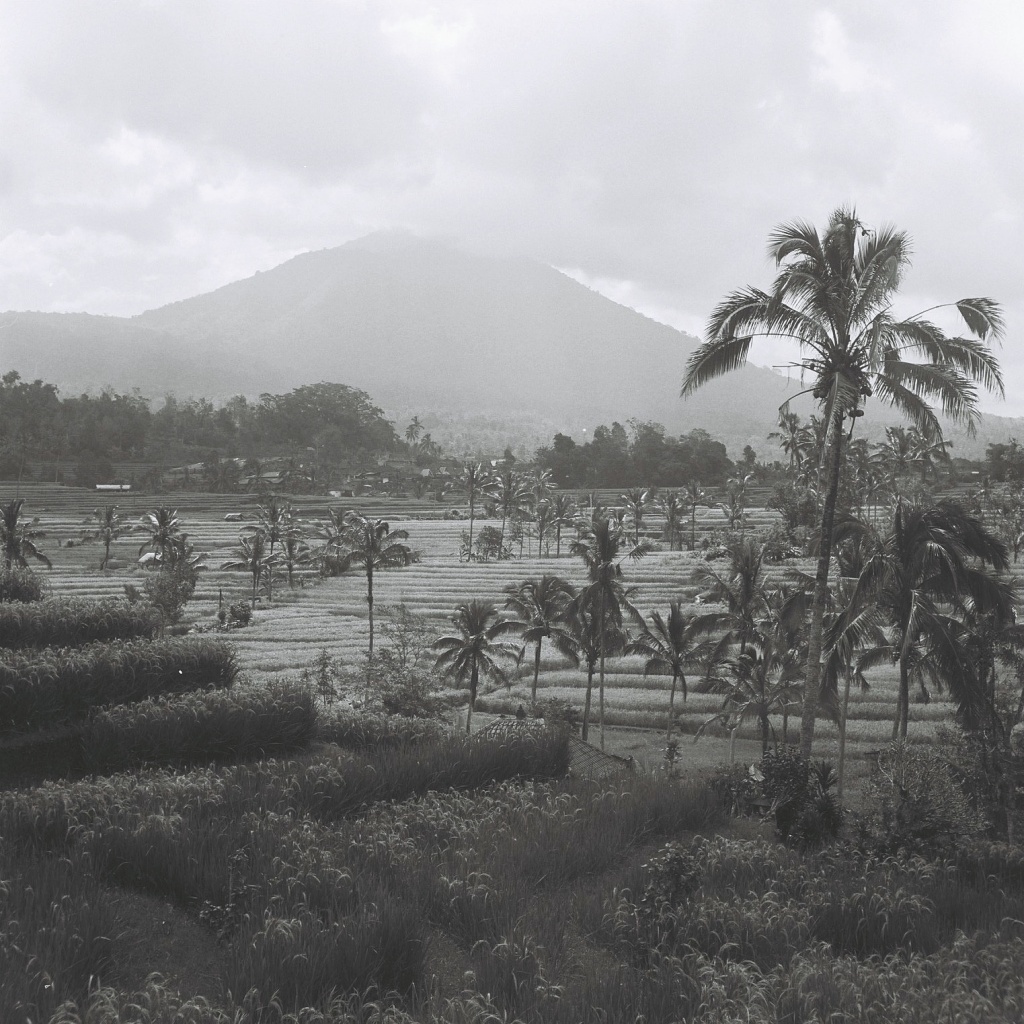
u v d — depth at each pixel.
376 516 162.00
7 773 19.75
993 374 22.77
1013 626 29.09
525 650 68.81
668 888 13.70
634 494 141.50
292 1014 9.58
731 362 25.39
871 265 23.80
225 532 137.12
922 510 27.61
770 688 42.38
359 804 18.53
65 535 131.50
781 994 10.83
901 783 20.91
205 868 13.30
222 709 22.08
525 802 18.91
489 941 12.31
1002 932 13.62
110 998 9.43
